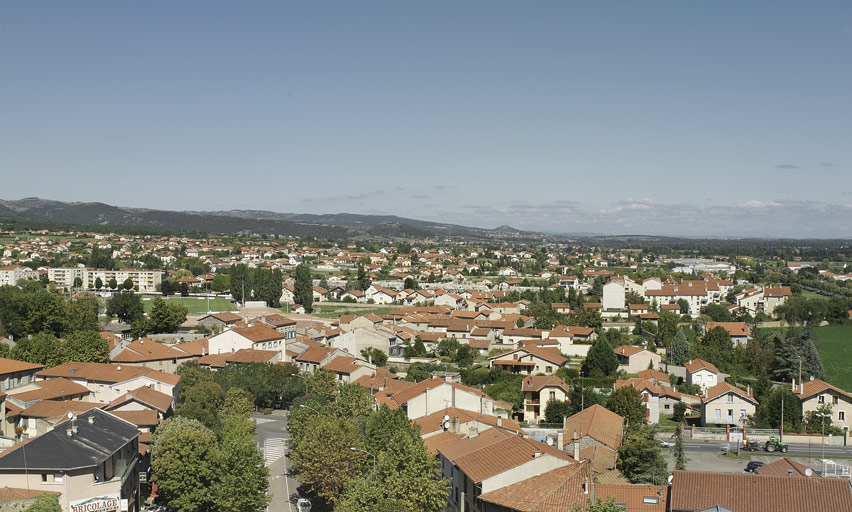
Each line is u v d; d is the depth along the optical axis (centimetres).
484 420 9250
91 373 12231
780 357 17825
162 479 7931
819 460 10469
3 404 10144
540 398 13062
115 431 7656
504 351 19612
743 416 12838
